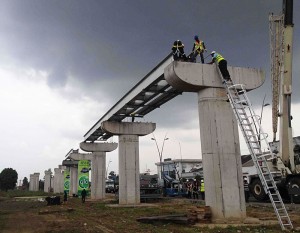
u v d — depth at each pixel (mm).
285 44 21344
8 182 86062
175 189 41250
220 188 15242
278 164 22828
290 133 22188
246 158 54031
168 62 18406
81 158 52750
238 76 16750
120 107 26703
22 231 15219
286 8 21062
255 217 16453
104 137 39406
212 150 15656
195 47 16891
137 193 29297
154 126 30453
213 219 15109
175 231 13477
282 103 22000
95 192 40875
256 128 14164
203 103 16203
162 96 23188
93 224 17172
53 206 31203
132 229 14641
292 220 15117
